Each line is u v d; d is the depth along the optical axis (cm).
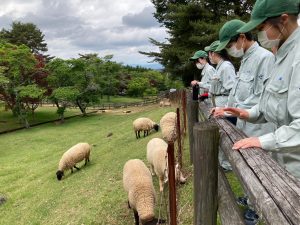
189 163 838
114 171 1188
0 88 4072
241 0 2875
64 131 3325
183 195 681
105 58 5453
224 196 336
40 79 4469
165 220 628
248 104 433
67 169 1505
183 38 2919
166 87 6172
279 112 290
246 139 271
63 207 1015
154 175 923
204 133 334
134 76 6819
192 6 2722
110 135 2406
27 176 1708
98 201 920
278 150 254
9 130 3697
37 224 960
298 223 160
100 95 5106
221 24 2459
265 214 185
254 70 434
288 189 193
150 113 3041
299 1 268
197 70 2820
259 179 215
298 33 275
